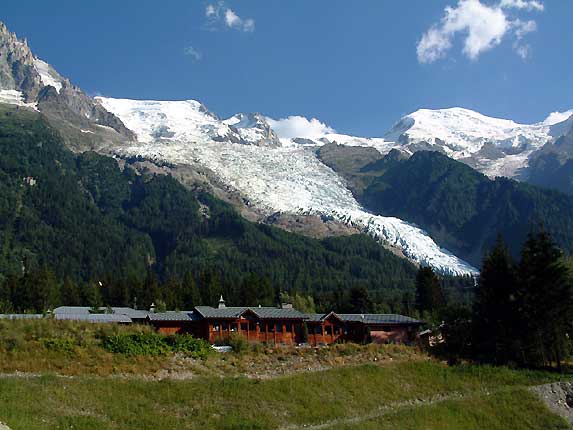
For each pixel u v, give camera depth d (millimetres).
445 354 85188
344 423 58062
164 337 71125
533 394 72125
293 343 93625
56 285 152500
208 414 55094
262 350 76625
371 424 58500
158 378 62000
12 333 64125
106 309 108312
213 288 157625
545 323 85625
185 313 97125
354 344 83438
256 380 63719
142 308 146375
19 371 58281
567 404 72125
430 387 72875
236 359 72000
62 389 53562
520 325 87500
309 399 62156
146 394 56906
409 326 99125
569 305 85125
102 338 68438
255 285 160875
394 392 69500
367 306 151750
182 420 53531
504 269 91625
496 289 90875
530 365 86125
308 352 77938
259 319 93688
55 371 59750
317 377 67750
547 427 66312
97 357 64312
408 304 164750
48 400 50969
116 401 54250
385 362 77812
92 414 50906
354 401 64750
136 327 74125
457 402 68250
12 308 122312
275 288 180125
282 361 73625
